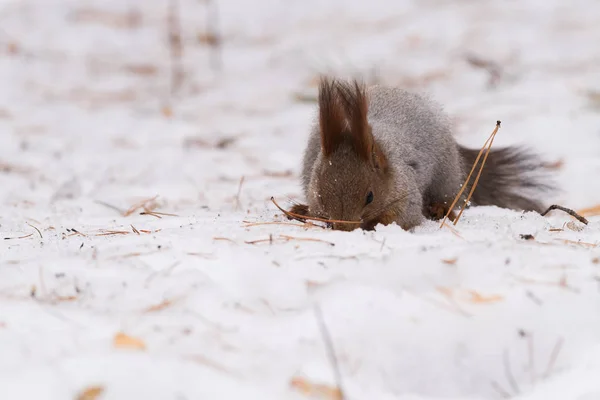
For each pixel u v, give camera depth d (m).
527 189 13.16
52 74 24.91
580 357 5.97
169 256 7.59
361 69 24.20
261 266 7.28
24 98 22.28
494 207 12.02
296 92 22.41
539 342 6.12
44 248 8.23
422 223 10.56
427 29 28.31
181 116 20.77
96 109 21.38
